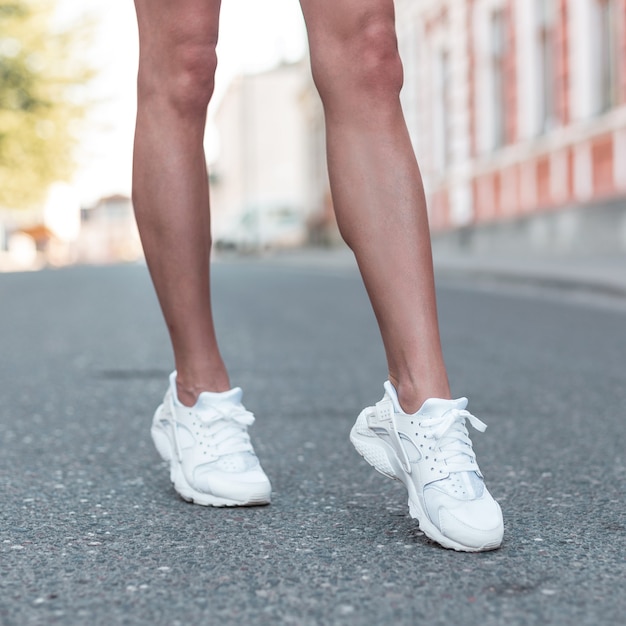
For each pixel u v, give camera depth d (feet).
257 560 4.94
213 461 6.08
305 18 5.67
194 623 4.10
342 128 5.56
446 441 5.26
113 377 12.35
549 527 5.56
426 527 5.21
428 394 5.35
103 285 34.81
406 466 5.38
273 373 12.78
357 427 5.81
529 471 7.17
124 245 244.22
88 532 5.51
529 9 50.49
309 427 9.00
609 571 4.73
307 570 4.76
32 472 7.13
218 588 4.52
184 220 6.11
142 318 20.94
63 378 12.24
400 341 5.44
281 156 174.91
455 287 32.48
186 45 6.03
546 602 4.29
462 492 5.12
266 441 8.32
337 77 5.53
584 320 20.40
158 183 6.09
